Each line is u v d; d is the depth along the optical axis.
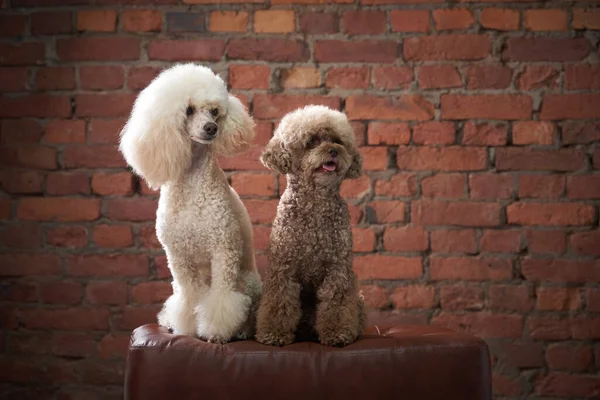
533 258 2.44
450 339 1.82
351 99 2.46
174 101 1.75
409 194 2.46
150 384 1.74
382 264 2.46
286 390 1.72
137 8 2.48
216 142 1.82
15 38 2.50
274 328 1.79
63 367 2.48
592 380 2.41
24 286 2.49
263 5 2.48
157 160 1.75
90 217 2.49
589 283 2.42
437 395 1.74
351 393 1.73
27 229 2.49
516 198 2.44
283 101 2.47
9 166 2.49
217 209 1.80
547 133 2.44
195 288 1.86
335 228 1.81
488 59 2.46
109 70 2.48
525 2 2.45
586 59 2.44
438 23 2.46
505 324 2.44
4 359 2.49
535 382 2.43
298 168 1.79
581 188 2.43
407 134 2.46
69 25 2.49
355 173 1.86
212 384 1.73
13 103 2.49
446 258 2.45
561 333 2.42
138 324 2.47
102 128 2.48
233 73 2.47
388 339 1.82
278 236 1.81
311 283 1.86
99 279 2.49
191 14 2.48
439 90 2.46
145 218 2.48
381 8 2.47
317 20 2.47
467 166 2.45
